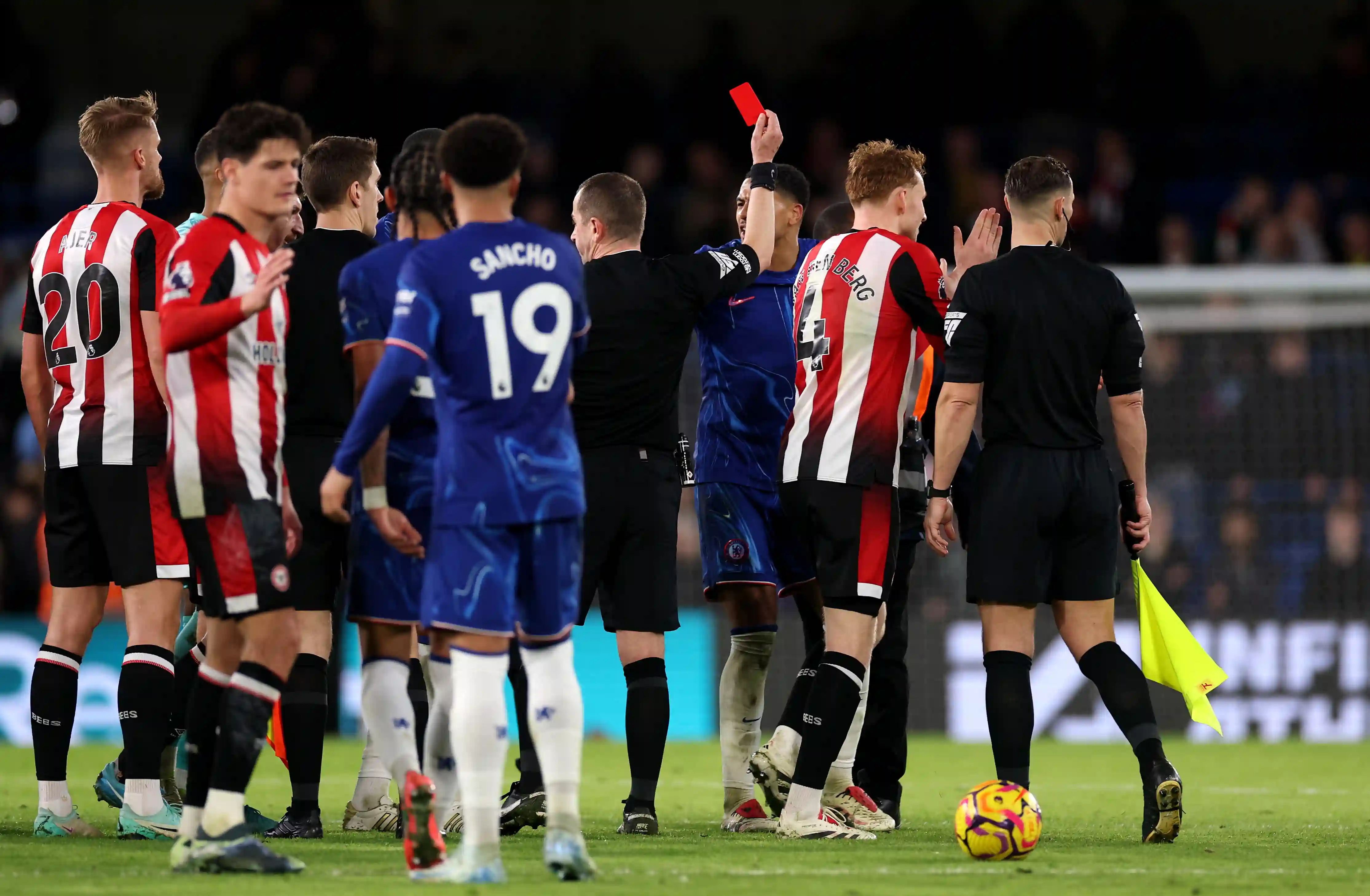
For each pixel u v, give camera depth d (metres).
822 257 19.14
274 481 15.26
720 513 20.58
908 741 38.28
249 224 15.42
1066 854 17.05
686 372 43.75
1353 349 45.62
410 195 16.55
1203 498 43.81
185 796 15.98
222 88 53.88
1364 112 58.94
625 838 18.42
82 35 64.94
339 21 54.00
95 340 18.69
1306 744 38.00
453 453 13.91
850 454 18.44
